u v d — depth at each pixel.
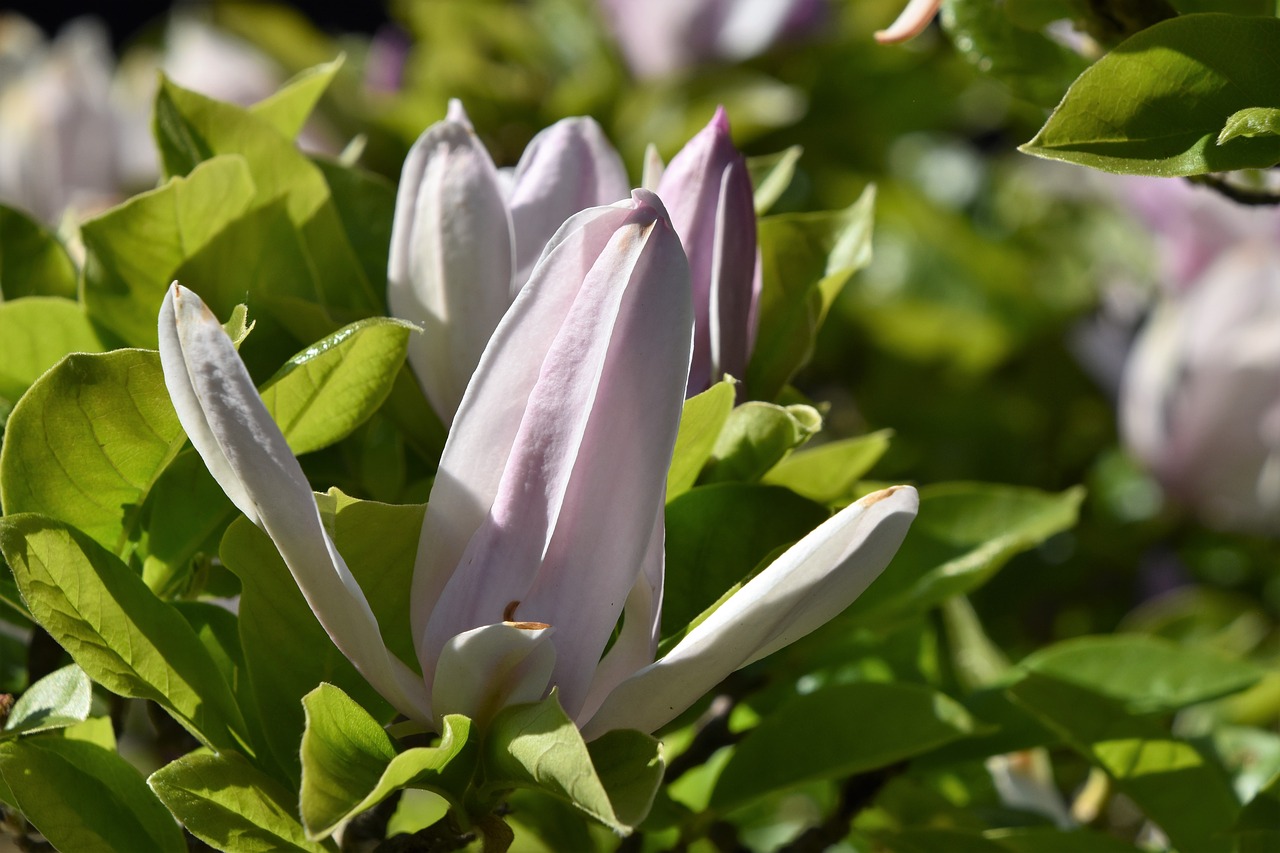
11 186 1.80
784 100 1.73
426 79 1.79
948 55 1.90
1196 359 1.64
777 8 1.75
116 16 4.32
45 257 1.04
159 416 0.93
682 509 0.96
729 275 0.94
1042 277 2.06
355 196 1.05
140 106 1.92
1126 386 1.89
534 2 1.91
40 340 0.99
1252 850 0.97
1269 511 1.69
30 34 2.16
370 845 0.97
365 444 1.00
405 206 0.95
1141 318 1.95
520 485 0.88
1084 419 2.05
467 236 0.94
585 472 0.88
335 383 0.94
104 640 0.91
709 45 1.75
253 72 1.82
